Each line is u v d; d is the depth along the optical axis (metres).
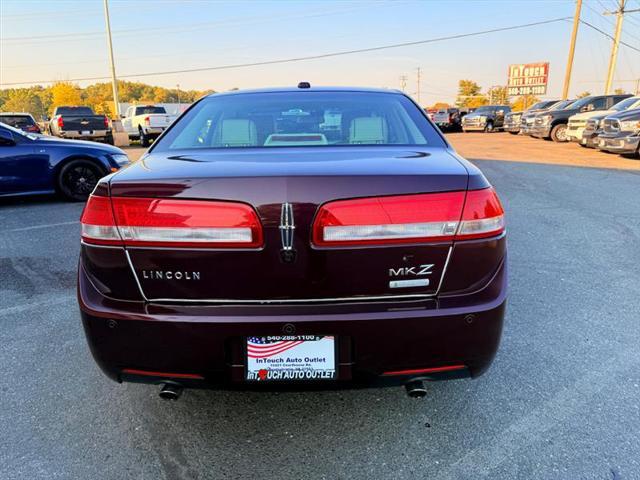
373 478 1.95
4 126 7.14
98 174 7.70
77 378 2.67
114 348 1.90
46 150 7.32
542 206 6.82
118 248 1.84
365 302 1.83
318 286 1.82
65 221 6.23
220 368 1.85
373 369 1.86
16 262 4.60
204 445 2.15
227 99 2.96
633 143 11.85
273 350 1.83
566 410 2.35
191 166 1.96
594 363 2.76
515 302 3.60
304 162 1.97
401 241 1.80
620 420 2.27
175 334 1.83
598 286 3.88
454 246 1.83
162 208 1.80
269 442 2.17
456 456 2.06
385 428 2.25
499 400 2.44
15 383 2.62
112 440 2.18
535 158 13.09
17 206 7.28
